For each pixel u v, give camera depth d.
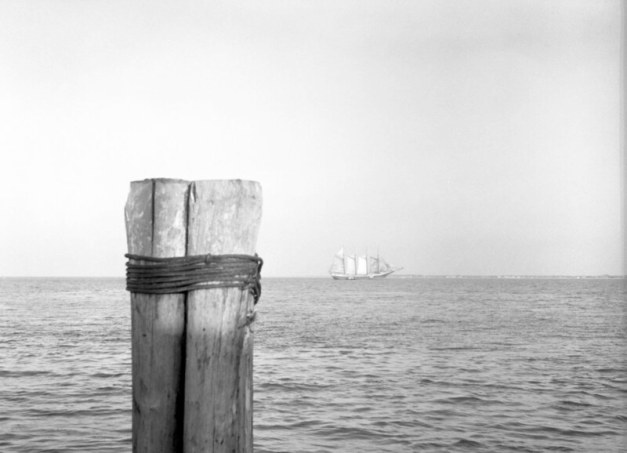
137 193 3.37
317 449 10.43
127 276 3.38
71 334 32.03
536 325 38.88
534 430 11.79
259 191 3.42
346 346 26.77
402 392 15.66
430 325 39.06
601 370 19.69
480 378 18.05
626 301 72.56
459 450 10.46
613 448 10.55
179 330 3.32
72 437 10.88
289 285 168.38
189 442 3.25
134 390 3.40
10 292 105.88
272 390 15.90
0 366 20.20
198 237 3.31
